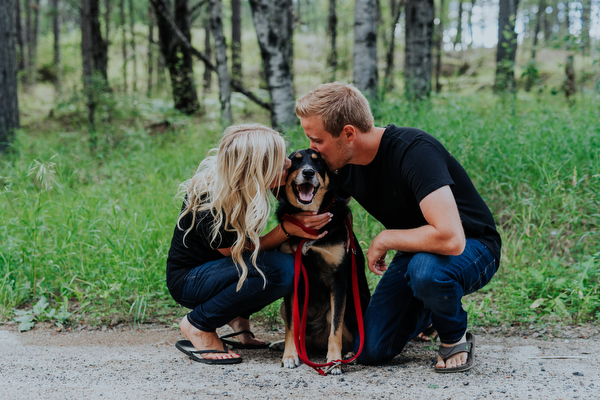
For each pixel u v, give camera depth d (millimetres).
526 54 19969
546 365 2668
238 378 2520
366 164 2732
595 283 3941
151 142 8664
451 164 2703
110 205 4809
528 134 5859
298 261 2832
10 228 4312
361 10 7746
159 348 3115
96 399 2172
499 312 3732
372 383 2441
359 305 2893
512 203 5016
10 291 3805
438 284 2428
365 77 7844
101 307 3824
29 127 11914
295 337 2709
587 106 7828
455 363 2580
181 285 2916
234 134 2609
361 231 4762
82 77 11031
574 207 4477
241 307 2801
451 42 23844
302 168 2801
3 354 2938
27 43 23141
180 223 2898
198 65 22359
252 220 2596
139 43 22203
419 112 7160
